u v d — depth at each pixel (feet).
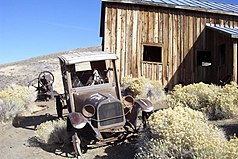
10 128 36.17
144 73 52.95
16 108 39.75
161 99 44.80
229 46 51.52
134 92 44.86
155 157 18.76
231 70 50.65
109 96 25.85
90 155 24.43
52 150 26.73
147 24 53.67
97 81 29.58
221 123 28.04
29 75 119.85
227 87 33.86
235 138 20.02
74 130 24.73
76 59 27.76
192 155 18.07
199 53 60.34
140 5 53.47
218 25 56.95
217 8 57.82
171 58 54.49
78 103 27.12
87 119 24.68
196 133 19.19
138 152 20.90
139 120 30.68
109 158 23.39
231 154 16.74
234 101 30.63
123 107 26.02
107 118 24.71
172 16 54.90
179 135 19.10
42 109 47.73
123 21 52.80
